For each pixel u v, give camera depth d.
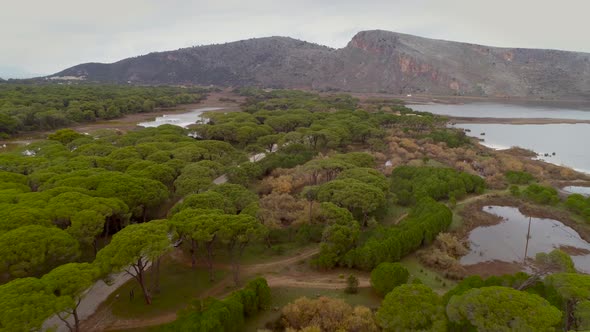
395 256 46.19
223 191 53.56
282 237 52.34
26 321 24.89
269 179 73.94
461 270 45.44
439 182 69.69
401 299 30.72
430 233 51.41
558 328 30.36
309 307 34.84
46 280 28.66
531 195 70.88
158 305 37.28
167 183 62.41
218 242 49.53
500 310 26.66
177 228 38.81
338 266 46.00
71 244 36.16
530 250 53.91
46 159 68.31
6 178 54.81
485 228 60.47
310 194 59.69
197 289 40.41
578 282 29.69
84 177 53.19
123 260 32.53
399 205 66.94
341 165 68.00
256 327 34.38
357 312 33.69
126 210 45.72
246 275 43.69
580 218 64.06
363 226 56.00
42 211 40.53
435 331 28.27
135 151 73.56
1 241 33.47
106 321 34.91
